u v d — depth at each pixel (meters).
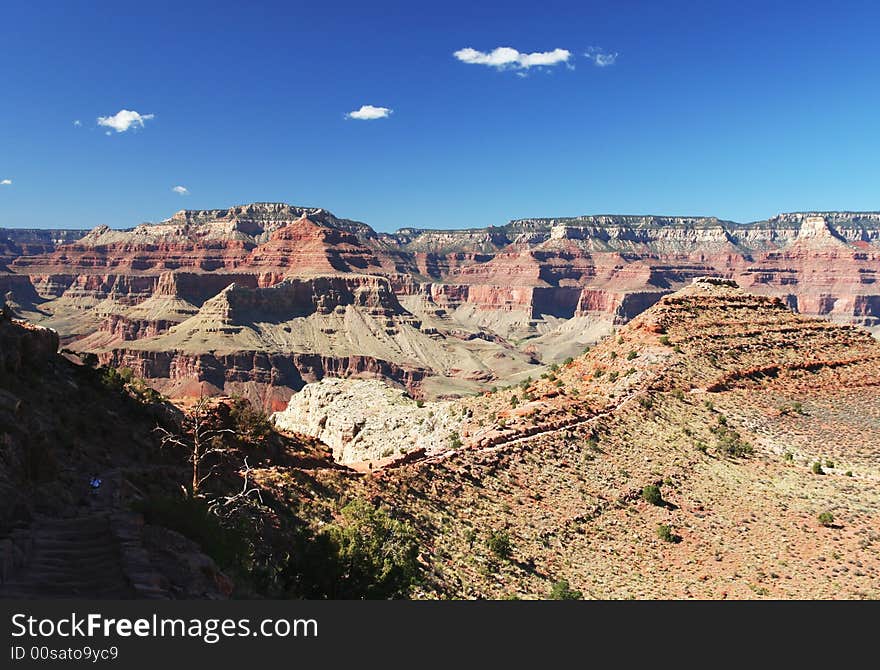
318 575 26.78
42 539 19.36
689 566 54.31
